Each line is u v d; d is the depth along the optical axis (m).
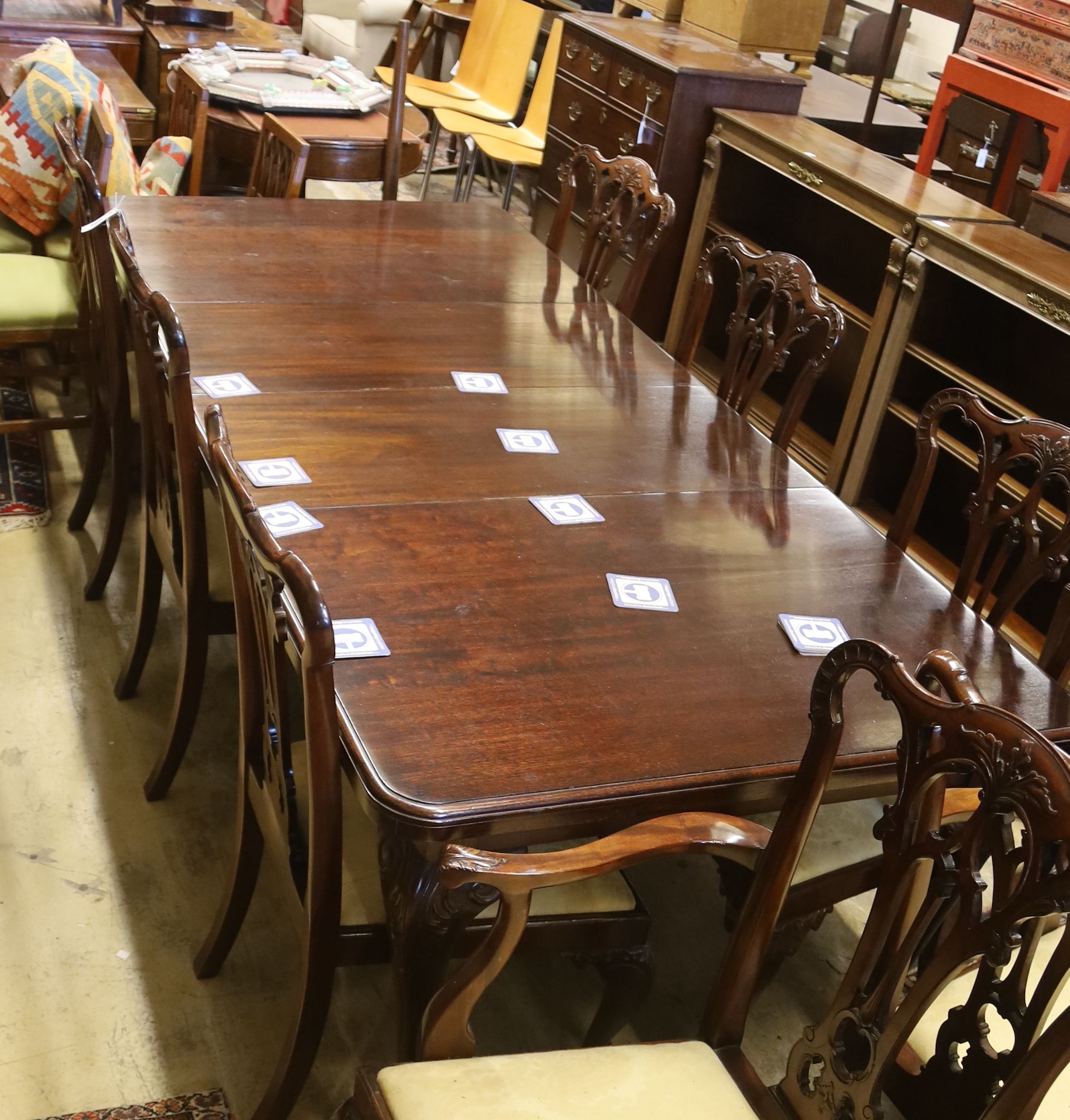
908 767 1.21
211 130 3.67
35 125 3.03
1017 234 3.18
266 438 1.99
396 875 1.41
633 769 1.42
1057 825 1.05
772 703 1.59
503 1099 1.26
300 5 8.17
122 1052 1.78
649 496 2.04
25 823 2.14
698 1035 1.45
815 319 2.40
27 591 2.72
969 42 3.82
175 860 2.12
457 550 1.78
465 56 5.54
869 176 3.46
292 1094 1.63
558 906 1.61
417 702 1.46
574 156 3.18
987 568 3.30
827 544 2.01
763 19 4.41
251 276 2.61
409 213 3.19
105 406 2.74
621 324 2.76
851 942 2.20
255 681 1.61
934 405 2.04
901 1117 1.68
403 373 2.31
